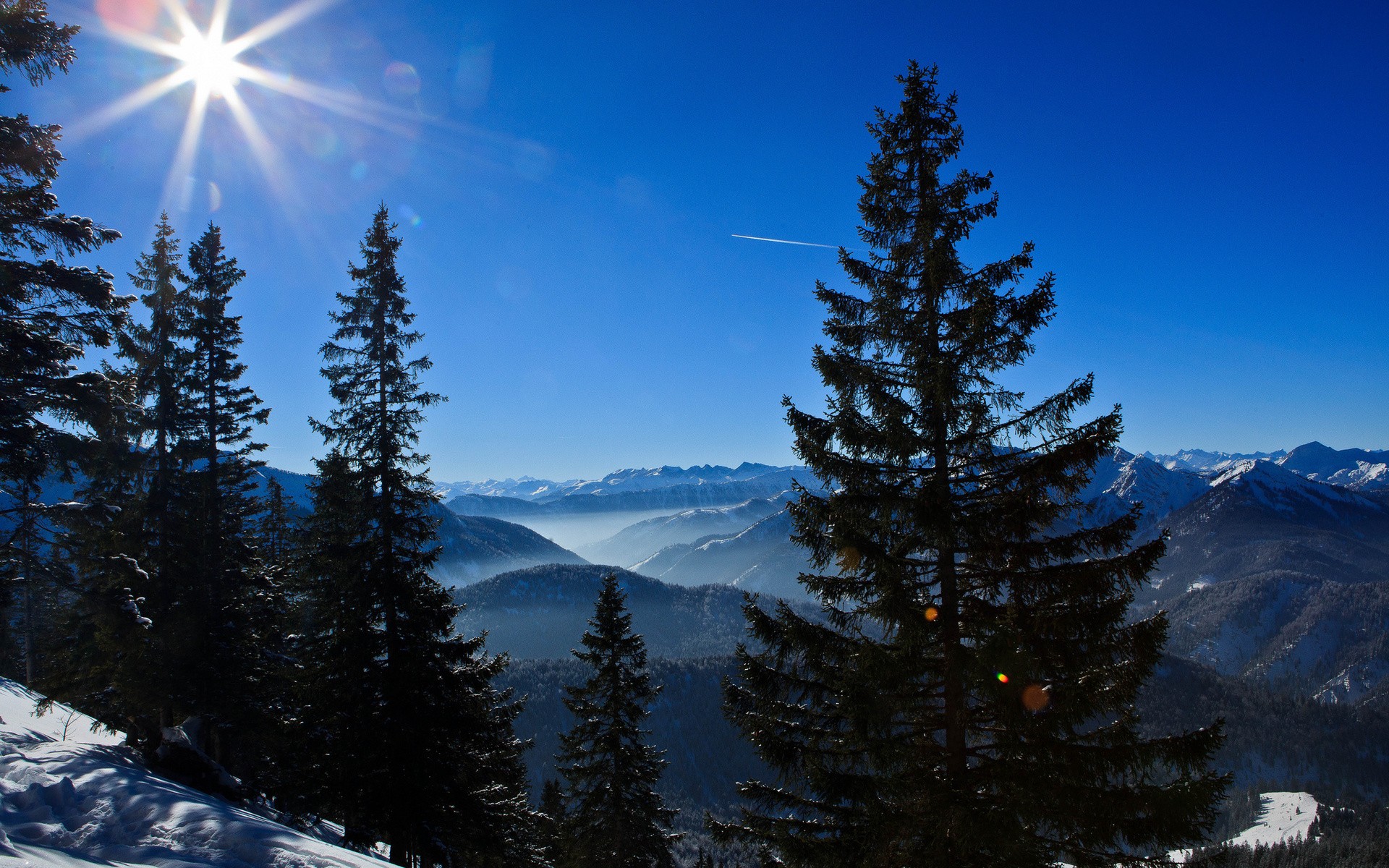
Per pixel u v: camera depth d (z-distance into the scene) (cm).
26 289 1423
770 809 1268
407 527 1969
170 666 2173
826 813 1207
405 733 1828
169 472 2295
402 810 1803
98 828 1025
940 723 1145
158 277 2373
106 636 2097
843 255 1212
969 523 1086
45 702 1945
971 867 1023
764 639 1164
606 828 2494
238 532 2466
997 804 1030
